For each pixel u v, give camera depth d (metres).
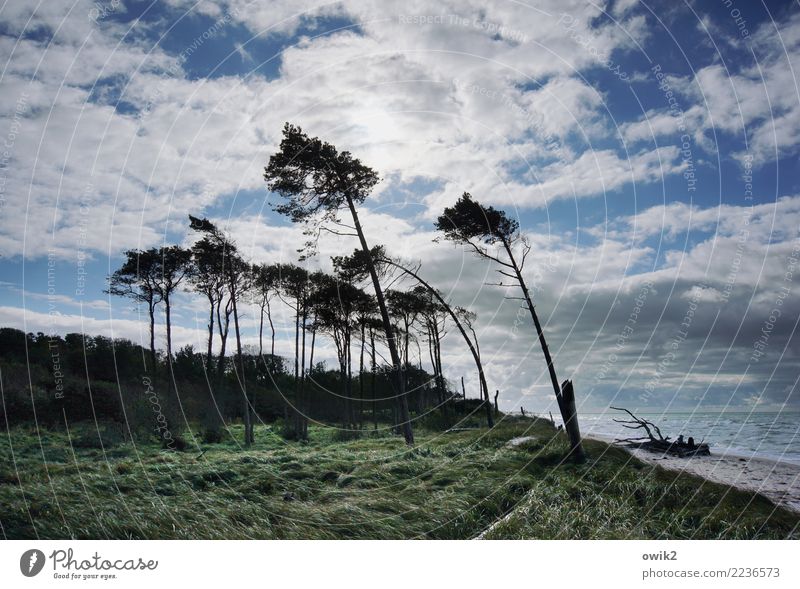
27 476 9.86
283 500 9.48
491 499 9.47
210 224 24.27
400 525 8.20
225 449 17.62
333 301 29.12
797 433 27.11
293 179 20.80
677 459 15.62
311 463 12.49
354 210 21.52
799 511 9.00
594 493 9.82
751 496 9.76
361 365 31.53
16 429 15.80
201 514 8.26
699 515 8.62
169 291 27.64
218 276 26.36
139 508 8.22
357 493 10.01
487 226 19.28
